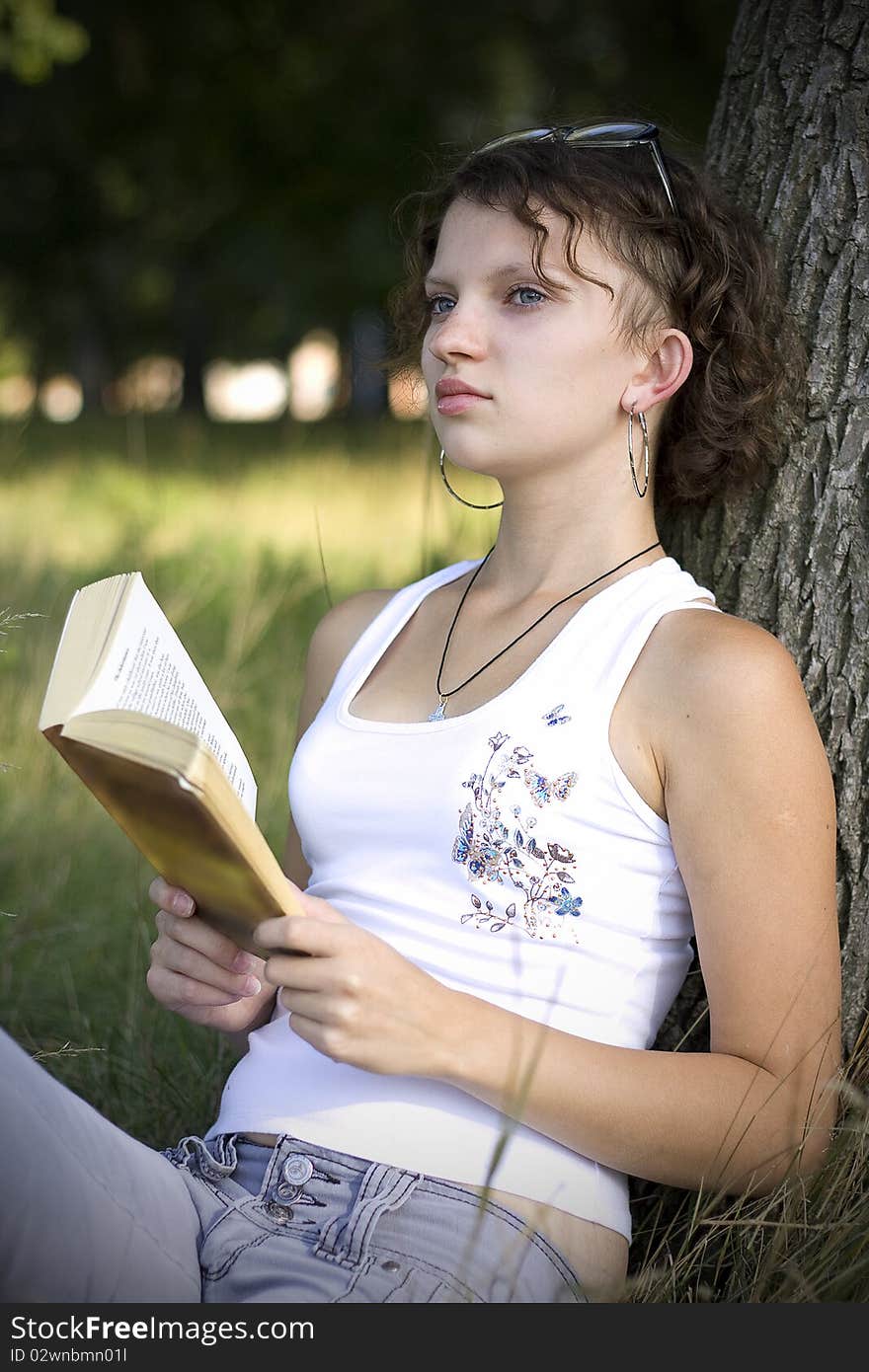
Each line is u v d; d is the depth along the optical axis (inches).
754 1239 62.8
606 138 65.4
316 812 64.1
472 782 59.4
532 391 62.7
